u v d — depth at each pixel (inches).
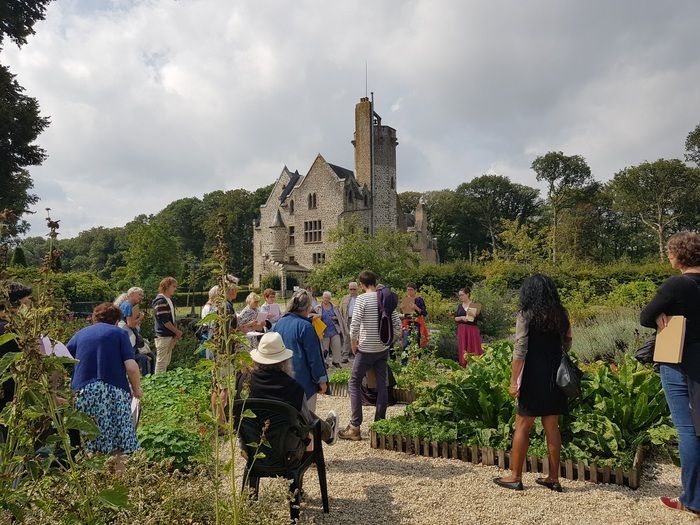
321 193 2246.6
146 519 119.2
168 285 360.2
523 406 178.9
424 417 240.8
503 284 981.8
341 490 188.1
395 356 422.0
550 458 183.8
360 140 2241.6
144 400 272.8
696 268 158.9
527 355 180.2
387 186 2317.9
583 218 2618.1
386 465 213.5
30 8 930.7
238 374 161.8
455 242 3299.7
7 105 930.1
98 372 175.9
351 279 801.6
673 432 205.9
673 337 152.9
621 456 195.0
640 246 2753.4
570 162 2689.5
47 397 93.7
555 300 178.2
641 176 2351.1
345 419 297.7
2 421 91.4
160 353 354.3
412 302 466.6
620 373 242.5
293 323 210.7
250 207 3065.9
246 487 136.8
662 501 169.3
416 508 171.2
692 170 2268.7
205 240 3270.2
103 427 172.1
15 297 148.2
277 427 152.7
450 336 557.0
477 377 239.1
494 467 206.5
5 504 88.6
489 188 3267.7
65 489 106.5
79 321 400.2
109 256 3693.4
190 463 189.5
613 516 161.9
